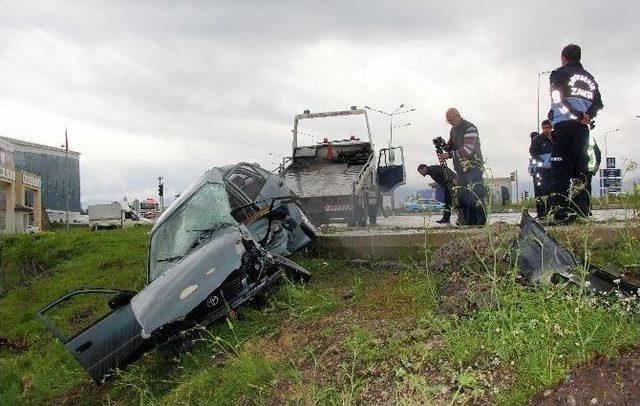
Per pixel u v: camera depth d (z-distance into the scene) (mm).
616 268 5008
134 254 14859
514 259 4711
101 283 12805
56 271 15703
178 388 5133
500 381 3539
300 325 5461
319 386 4125
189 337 5812
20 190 40250
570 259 4422
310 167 14023
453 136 9102
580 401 3186
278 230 7746
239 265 5617
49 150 59031
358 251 7953
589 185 6906
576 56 6926
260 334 5602
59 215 59062
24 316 12250
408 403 3557
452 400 3393
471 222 8992
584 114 6730
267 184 8406
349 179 12594
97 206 42219
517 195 21719
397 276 6418
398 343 4250
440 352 3961
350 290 6191
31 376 8617
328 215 12219
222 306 5828
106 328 5539
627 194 5809
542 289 4145
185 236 6695
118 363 5461
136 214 44438
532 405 3277
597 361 3424
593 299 3705
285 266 6418
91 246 17453
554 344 3611
